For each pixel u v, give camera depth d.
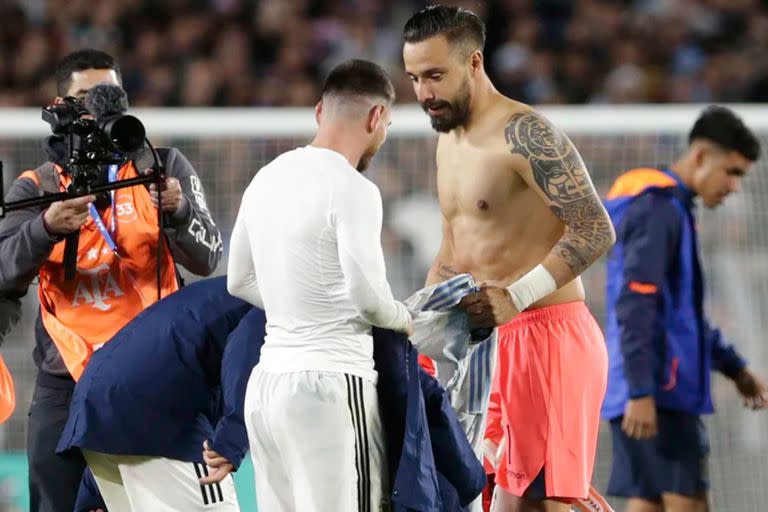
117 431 15.55
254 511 22.81
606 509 18.22
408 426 14.83
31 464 17.19
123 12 42.91
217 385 16.09
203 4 43.22
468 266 17.34
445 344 16.03
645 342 20.81
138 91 40.69
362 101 15.33
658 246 20.92
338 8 43.97
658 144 25.80
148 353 15.69
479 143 16.89
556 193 16.44
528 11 44.16
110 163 16.28
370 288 14.52
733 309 25.91
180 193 16.97
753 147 21.42
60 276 17.14
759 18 44.88
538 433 17.28
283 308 15.04
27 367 24.39
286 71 42.28
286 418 14.77
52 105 16.55
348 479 14.80
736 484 25.73
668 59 43.81
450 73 16.58
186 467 15.91
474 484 15.48
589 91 42.75
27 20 42.62
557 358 17.25
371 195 14.83
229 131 24.16
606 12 44.41
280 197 15.09
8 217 17.23
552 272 16.33
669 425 21.41
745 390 22.41
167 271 17.41
